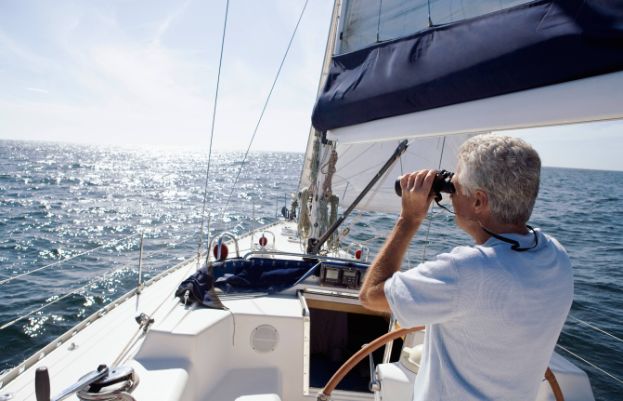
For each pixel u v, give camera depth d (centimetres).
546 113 103
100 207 1817
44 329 583
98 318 236
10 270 873
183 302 221
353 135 172
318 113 180
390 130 153
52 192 2300
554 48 99
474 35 124
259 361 212
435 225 1049
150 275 823
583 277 812
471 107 123
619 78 91
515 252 77
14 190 2309
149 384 162
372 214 1202
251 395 190
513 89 110
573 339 521
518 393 78
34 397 162
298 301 234
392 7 194
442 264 78
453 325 78
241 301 229
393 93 144
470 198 84
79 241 1158
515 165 77
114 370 152
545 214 1761
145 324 207
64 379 174
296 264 271
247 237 482
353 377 256
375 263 93
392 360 272
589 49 93
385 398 164
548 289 77
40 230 1286
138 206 1883
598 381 426
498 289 74
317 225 320
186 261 370
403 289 79
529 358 77
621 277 815
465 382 79
